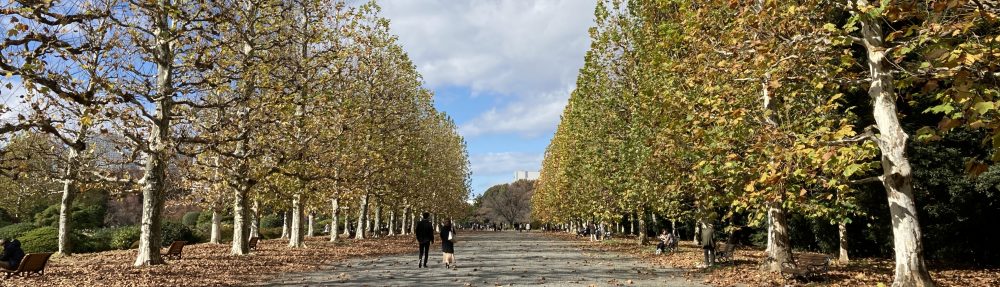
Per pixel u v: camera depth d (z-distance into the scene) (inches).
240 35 587.5
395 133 1261.1
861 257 827.4
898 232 343.3
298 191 844.0
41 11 405.1
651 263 745.6
